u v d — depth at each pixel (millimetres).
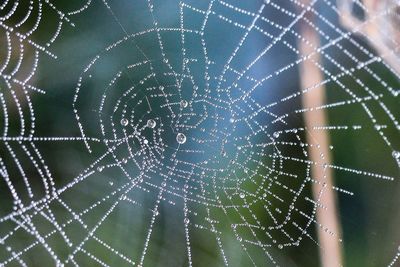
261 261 640
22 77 646
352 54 616
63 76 653
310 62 620
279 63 638
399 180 623
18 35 645
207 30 649
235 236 647
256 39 641
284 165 645
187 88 653
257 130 648
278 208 647
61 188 649
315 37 617
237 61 646
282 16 630
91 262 631
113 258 634
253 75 644
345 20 601
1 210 635
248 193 651
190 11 651
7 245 630
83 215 646
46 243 634
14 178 644
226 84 648
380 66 614
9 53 640
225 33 646
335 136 630
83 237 638
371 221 625
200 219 652
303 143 636
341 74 613
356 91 622
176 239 645
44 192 647
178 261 638
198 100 652
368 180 628
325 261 617
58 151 652
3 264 609
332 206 625
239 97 646
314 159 634
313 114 629
